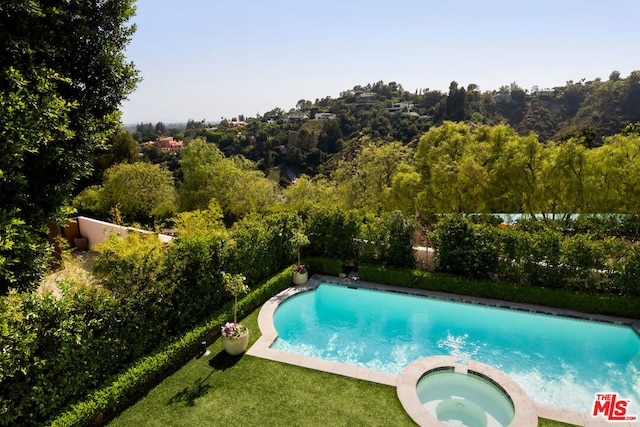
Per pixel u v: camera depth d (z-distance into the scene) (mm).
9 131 6086
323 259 16297
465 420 8141
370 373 9258
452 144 25625
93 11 8344
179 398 8242
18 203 6938
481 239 14266
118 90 9047
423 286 14633
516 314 13008
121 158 36281
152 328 9031
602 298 12422
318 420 7598
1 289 6906
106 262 9945
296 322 13211
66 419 6754
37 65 7113
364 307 14297
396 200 23000
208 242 11164
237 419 7598
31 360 6598
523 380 9922
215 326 10719
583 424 7512
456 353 11227
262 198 29391
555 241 13328
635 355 10969
